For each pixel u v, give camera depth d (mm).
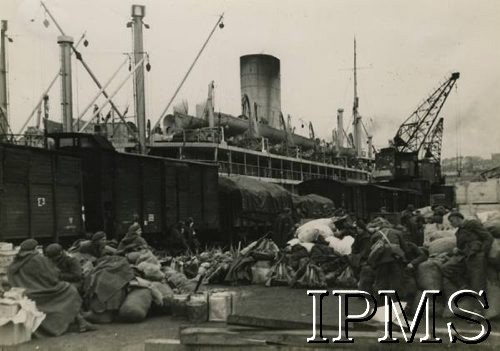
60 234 14922
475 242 8305
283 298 10688
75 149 17062
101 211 16609
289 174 41469
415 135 54125
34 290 7594
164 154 31094
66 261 8656
